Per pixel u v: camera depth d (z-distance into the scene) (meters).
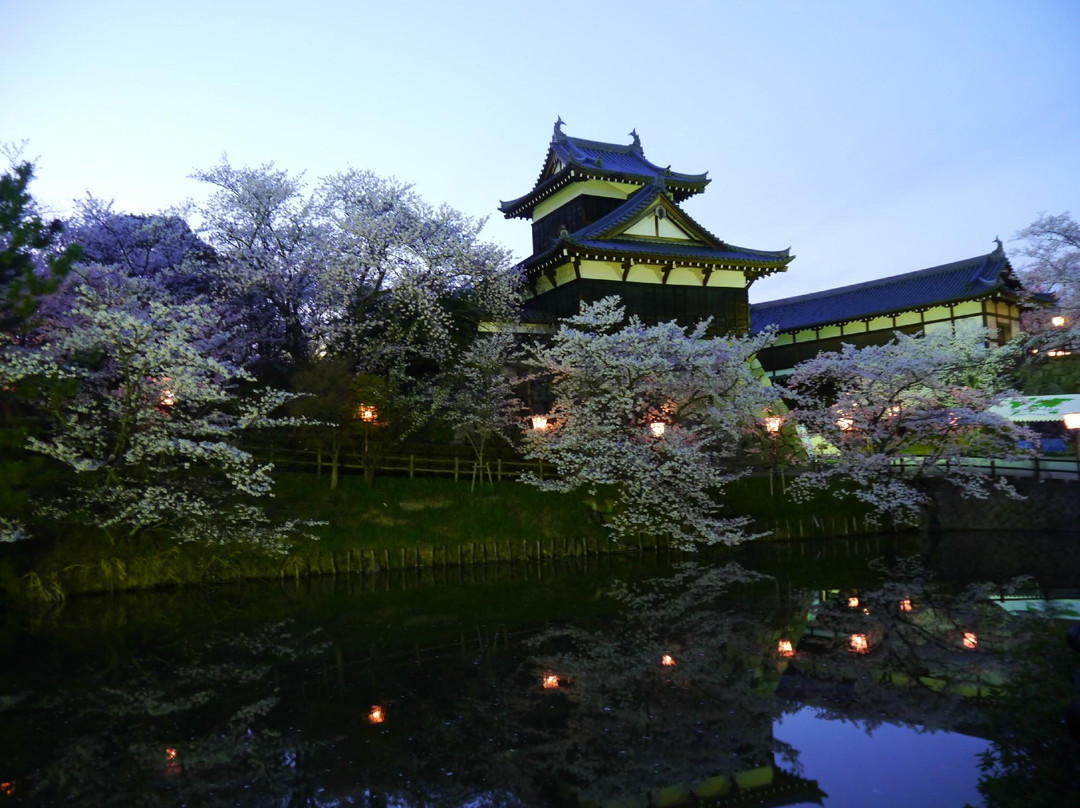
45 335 20.77
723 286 39.22
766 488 30.39
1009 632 15.12
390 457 26.41
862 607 17.80
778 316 52.69
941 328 43.88
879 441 30.94
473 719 10.95
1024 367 39.88
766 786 8.55
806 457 34.59
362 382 25.50
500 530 25.22
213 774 9.24
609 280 36.34
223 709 11.55
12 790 8.85
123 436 19.62
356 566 22.84
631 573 23.31
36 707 11.75
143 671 13.61
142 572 20.66
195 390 19.72
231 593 20.58
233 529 21.00
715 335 38.47
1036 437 30.17
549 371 31.98
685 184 44.47
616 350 26.94
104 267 24.42
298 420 22.23
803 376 33.25
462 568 24.02
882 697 11.48
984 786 8.34
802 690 11.90
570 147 43.94
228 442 22.91
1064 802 7.91
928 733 10.00
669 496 26.06
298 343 31.19
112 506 19.84
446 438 31.06
